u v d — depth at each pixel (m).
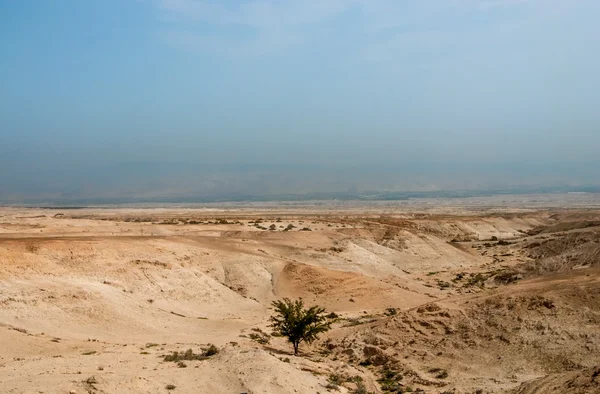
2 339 32.38
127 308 45.78
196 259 64.75
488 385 30.62
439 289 72.75
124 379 23.17
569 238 97.06
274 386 25.14
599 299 37.47
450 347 37.22
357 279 66.06
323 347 43.50
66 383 21.92
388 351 38.72
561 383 27.31
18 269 43.94
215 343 39.28
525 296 40.03
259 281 64.81
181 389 23.77
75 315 40.84
